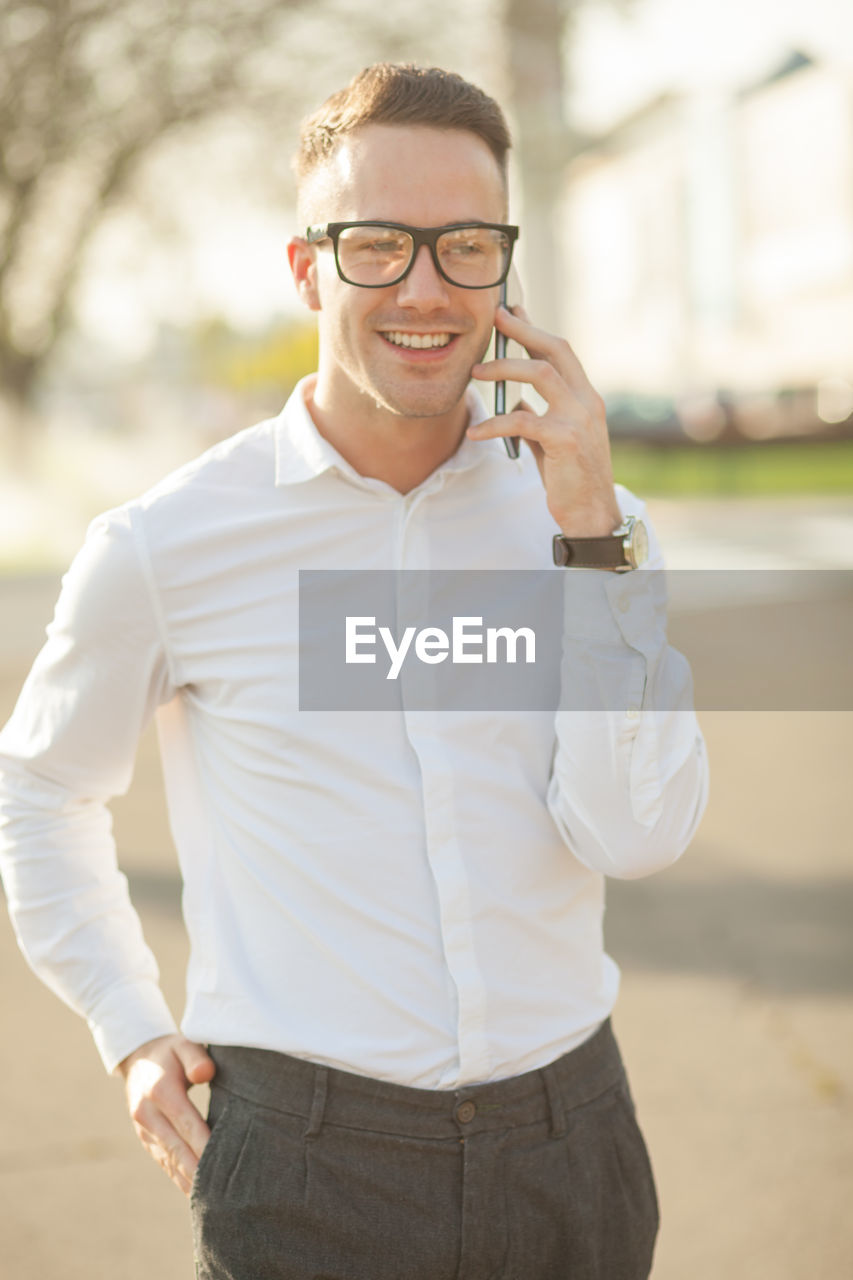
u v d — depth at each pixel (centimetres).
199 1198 161
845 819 534
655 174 2998
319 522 166
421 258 155
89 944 178
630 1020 363
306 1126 158
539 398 176
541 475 165
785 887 461
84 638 168
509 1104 160
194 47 1353
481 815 163
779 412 2191
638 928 428
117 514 168
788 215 2717
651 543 174
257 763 164
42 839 178
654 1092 326
